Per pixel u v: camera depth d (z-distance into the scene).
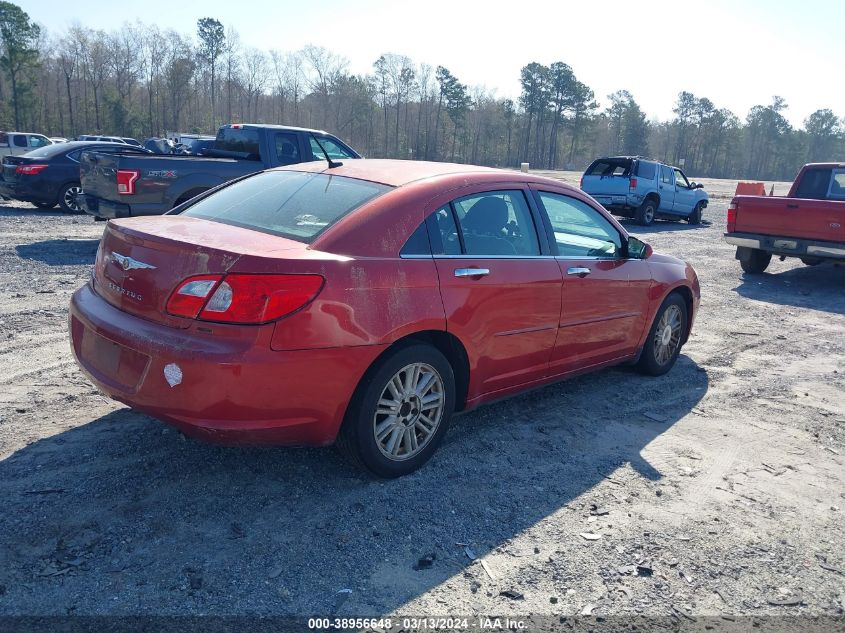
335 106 102.75
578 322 4.76
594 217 5.07
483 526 3.42
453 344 3.92
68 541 3.03
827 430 4.98
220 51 104.50
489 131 118.62
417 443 3.88
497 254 4.16
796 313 9.02
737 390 5.77
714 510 3.73
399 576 2.98
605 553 3.26
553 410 5.03
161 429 4.18
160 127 98.62
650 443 4.57
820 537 3.52
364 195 3.82
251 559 3.01
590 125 117.81
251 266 3.09
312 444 3.46
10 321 6.24
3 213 14.40
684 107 139.88
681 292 6.00
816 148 149.75
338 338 3.28
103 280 3.67
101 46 95.06
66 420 4.24
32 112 83.12
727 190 52.62
